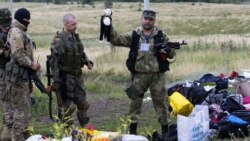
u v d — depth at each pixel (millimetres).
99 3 192875
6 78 10250
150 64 11070
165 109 11266
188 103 10531
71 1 185125
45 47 46281
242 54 28594
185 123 10047
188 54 28234
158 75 11203
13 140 10398
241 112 11586
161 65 11102
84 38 72688
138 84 11195
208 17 109125
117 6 163125
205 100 12750
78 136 8797
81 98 11328
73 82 11125
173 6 159375
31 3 179375
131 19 107438
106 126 13531
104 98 18250
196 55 27641
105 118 14711
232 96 12930
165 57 11086
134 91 11156
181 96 10852
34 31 89188
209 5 167250
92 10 143375
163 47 11000
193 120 10109
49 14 127062
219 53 28516
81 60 11273
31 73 10336
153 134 10953
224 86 13945
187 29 95062
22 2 179250
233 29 91625
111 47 29453
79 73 11258
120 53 27938
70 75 11086
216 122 11469
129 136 9195
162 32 11234
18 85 10250
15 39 10031
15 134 10375
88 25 100375
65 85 11055
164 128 11242
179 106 10523
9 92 10297
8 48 10648
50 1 184875
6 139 11227
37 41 54469
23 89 10328
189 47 32594
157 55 11086
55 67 10914
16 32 10070
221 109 12234
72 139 8758
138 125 13312
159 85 11195
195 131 10133
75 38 11156
